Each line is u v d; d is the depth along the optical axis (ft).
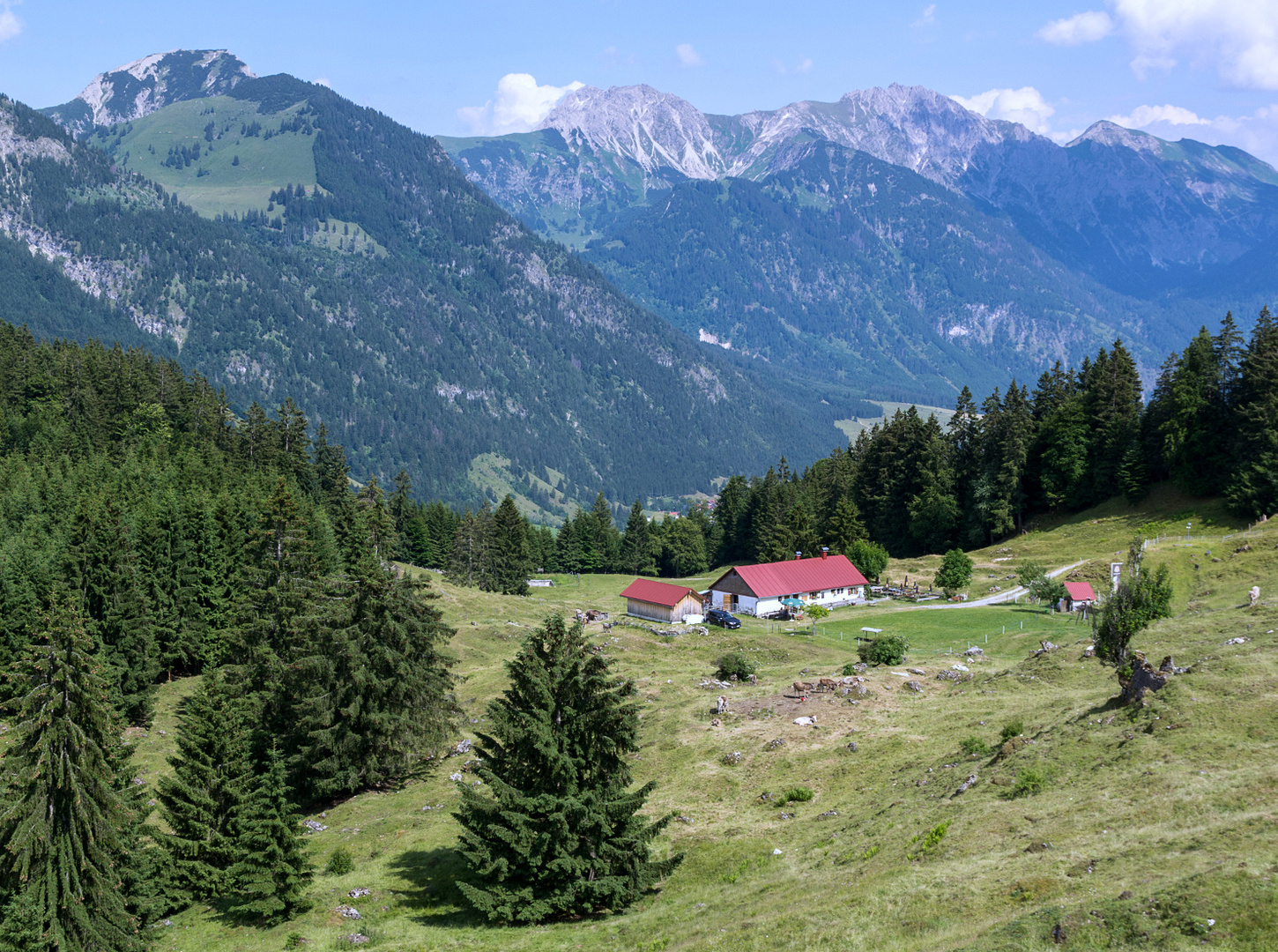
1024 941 75.66
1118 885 80.89
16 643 238.48
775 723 185.37
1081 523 400.67
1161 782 102.42
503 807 117.70
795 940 88.94
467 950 108.99
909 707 184.96
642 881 119.85
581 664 124.98
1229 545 301.84
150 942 117.19
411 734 178.50
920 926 84.94
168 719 243.40
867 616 326.44
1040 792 112.37
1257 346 359.25
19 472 352.49
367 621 178.40
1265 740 106.83
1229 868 76.69
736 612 356.79
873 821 124.77
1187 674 132.46
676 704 207.62
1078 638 229.45
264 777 130.11
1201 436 366.84
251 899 128.16
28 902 106.22
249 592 232.73
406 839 152.87
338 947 112.78
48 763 108.47
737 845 131.23
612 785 121.70
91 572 244.01
